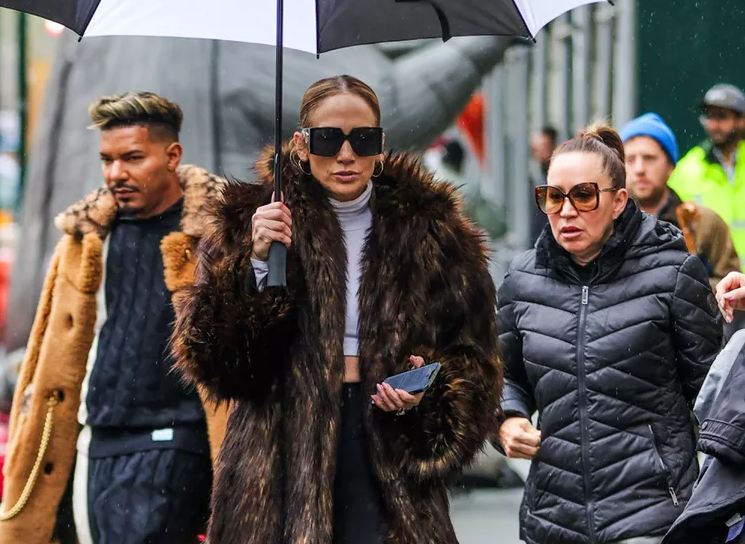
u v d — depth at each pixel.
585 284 13.46
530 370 13.62
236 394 11.98
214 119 24.66
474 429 12.14
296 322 11.98
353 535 11.97
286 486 11.91
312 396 11.91
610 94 25.73
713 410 10.96
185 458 14.80
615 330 13.25
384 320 12.07
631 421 13.16
